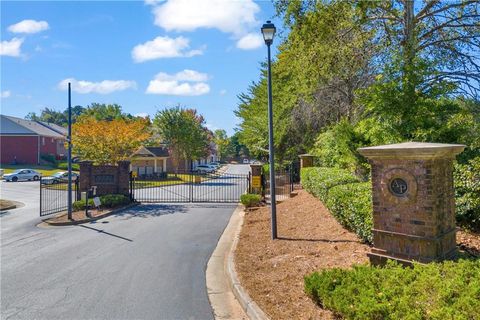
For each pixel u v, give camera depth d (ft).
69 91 44.88
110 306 17.44
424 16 34.73
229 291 19.13
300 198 45.44
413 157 15.34
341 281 14.15
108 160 89.81
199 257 26.23
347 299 12.57
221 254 26.99
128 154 96.07
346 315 11.91
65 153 204.85
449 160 16.51
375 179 16.75
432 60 31.32
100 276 22.15
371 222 20.29
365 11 34.83
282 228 31.07
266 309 15.11
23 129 171.83
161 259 25.82
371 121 31.42
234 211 48.91
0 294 19.29
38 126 191.11
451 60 34.35
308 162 58.90
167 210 50.52
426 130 26.86
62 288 20.10
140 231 36.24
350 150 34.99
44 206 58.65
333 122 57.36
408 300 11.25
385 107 29.37
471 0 32.42
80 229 37.96
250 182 55.16
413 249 15.40
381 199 16.51
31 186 100.12
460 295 11.01
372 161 16.90
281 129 73.51
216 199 65.05
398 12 35.29
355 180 30.89
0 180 123.34
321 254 21.56
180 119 139.64
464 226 21.18
